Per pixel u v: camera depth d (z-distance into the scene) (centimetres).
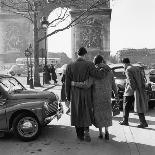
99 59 905
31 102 925
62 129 1062
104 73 885
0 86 950
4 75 1044
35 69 2975
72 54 5838
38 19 6181
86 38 5784
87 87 866
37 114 908
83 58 880
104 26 5744
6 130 928
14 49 7050
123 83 1420
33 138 922
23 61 6175
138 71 1062
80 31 5778
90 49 5794
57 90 2619
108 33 5756
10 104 927
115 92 935
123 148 838
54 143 896
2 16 6831
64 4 2944
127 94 1095
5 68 6825
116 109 962
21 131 920
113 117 1278
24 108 909
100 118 890
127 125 1116
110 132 1013
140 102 1059
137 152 804
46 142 907
